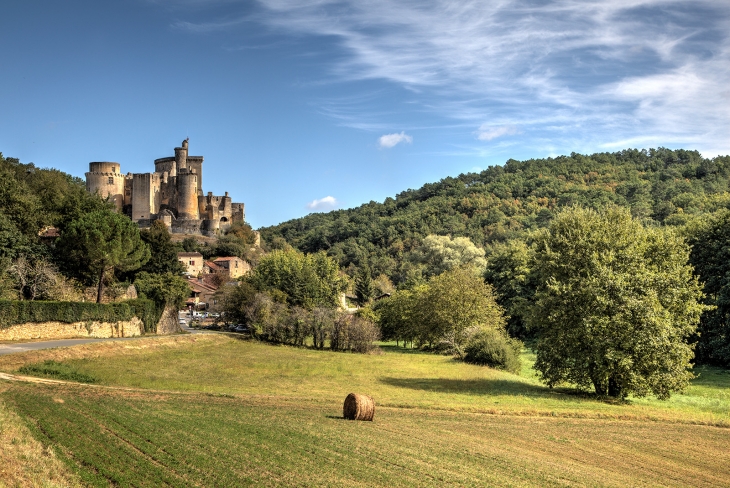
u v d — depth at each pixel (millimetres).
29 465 15148
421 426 25578
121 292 64188
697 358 61281
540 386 42625
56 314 48188
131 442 18734
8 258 51594
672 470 20875
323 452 19484
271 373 42062
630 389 36812
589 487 17906
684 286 38875
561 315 38875
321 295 84875
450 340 66250
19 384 27094
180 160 145250
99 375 33438
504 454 21297
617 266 38719
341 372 44812
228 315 77625
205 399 28844
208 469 16656
